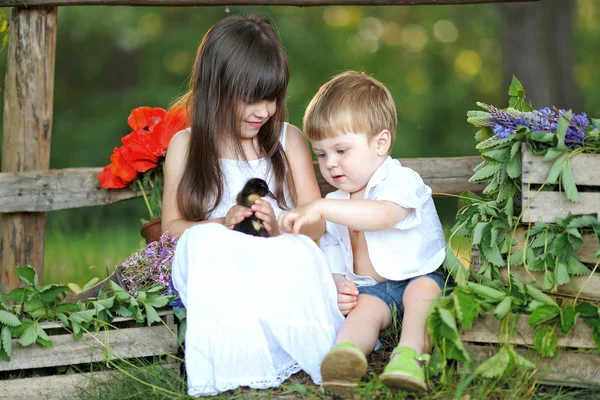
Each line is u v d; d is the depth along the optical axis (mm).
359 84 3648
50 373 3443
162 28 13797
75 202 4535
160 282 3518
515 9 10703
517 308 3131
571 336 3096
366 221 3322
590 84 14266
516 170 3285
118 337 3383
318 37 14312
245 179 3848
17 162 4535
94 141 12969
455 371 3115
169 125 4473
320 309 3264
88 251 6996
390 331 3615
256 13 3965
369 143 3574
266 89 3635
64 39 13625
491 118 3555
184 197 3781
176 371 3395
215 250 3150
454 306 2994
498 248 3314
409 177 3598
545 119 3418
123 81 13883
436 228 3670
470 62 15320
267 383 3162
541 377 3117
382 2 4695
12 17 4516
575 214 3186
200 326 3102
